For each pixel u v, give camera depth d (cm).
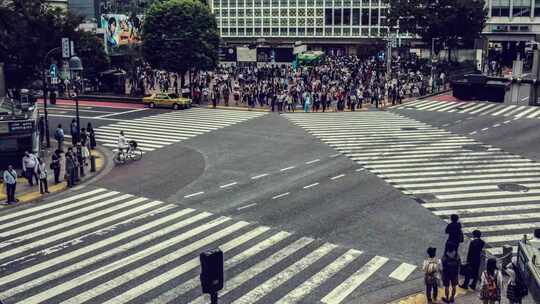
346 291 1441
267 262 1619
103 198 2298
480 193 2325
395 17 7600
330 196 2269
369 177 2575
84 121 4316
